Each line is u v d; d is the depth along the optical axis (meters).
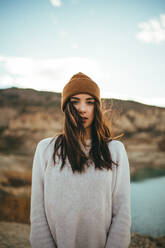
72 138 1.08
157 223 5.84
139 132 35.41
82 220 1.01
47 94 52.84
